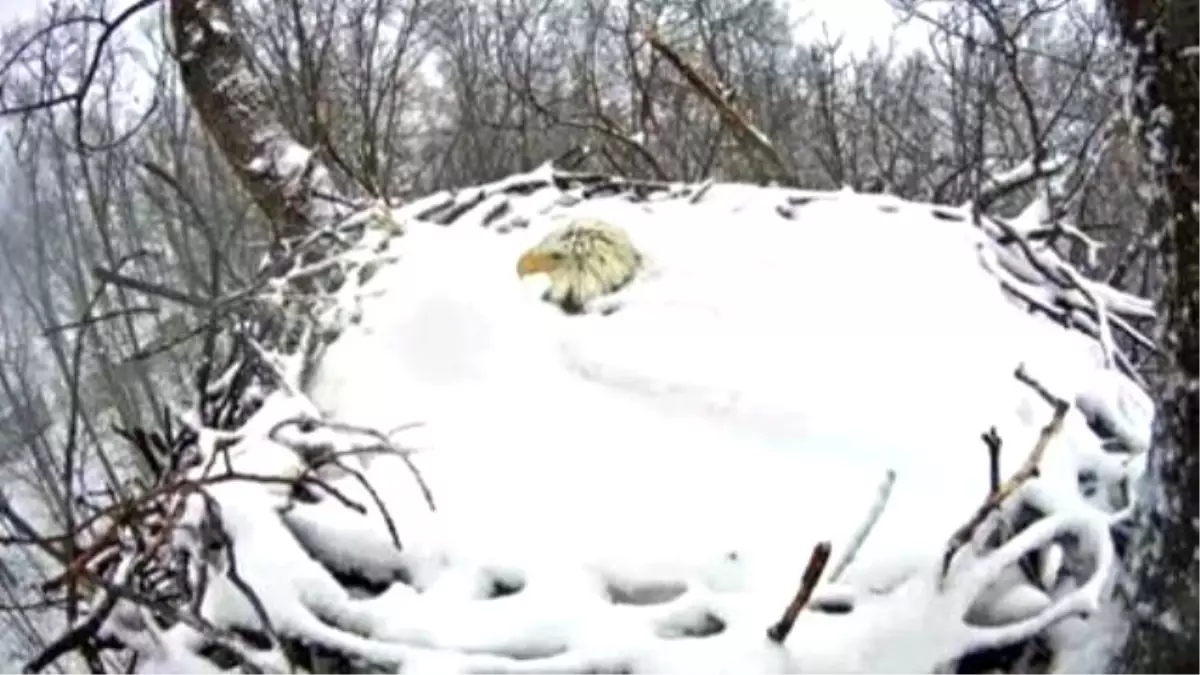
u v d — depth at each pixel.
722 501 2.36
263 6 9.65
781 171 4.53
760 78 8.87
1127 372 2.84
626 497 2.38
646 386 2.63
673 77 7.94
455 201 3.48
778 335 2.74
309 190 4.64
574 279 2.88
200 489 2.30
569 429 2.57
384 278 3.05
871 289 2.87
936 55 12.24
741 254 3.01
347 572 2.33
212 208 7.94
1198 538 1.93
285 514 2.36
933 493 2.35
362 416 2.69
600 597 2.21
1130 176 4.36
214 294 3.88
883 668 2.11
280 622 2.22
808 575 2.05
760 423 2.53
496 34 11.72
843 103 8.91
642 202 3.48
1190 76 1.82
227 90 4.81
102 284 3.47
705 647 2.11
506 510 2.37
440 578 2.27
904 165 7.93
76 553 2.49
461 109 8.70
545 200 3.45
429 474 2.48
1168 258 1.91
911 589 2.16
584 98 7.32
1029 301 2.94
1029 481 2.25
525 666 2.11
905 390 2.57
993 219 3.20
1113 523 2.24
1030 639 2.19
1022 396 2.53
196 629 2.27
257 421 2.55
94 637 2.42
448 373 2.76
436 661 2.13
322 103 7.34
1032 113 4.38
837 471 2.42
